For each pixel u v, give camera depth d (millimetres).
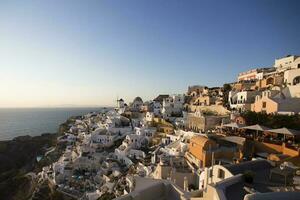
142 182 17047
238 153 35000
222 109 66812
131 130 99688
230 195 13016
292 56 75562
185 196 13812
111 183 52312
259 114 44812
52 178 74750
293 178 15461
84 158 78500
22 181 92438
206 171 24781
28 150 146250
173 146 52906
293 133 34344
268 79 65375
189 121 69312
